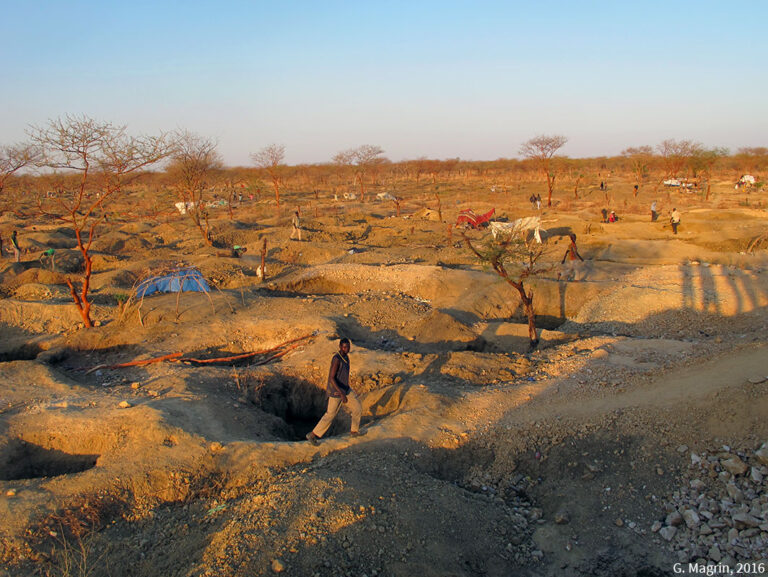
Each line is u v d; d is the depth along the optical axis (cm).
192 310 1295
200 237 2467
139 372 999
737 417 628
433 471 653
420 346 1145
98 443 712
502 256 1053
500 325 1192
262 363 1045
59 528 552
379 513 530
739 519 515
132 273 1731
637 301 1284
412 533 511
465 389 848
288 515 525
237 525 521
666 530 531
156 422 716
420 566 480
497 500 611
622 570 503
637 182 5097
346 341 702
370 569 475
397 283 1560
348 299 1409
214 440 700
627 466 621
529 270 1070
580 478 624
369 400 850
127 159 1122
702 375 750
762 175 5750
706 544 512
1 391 869
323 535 497
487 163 8388
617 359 899
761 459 564
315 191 4959
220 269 1775
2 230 2705
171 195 3916
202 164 2472
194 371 958
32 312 1306
